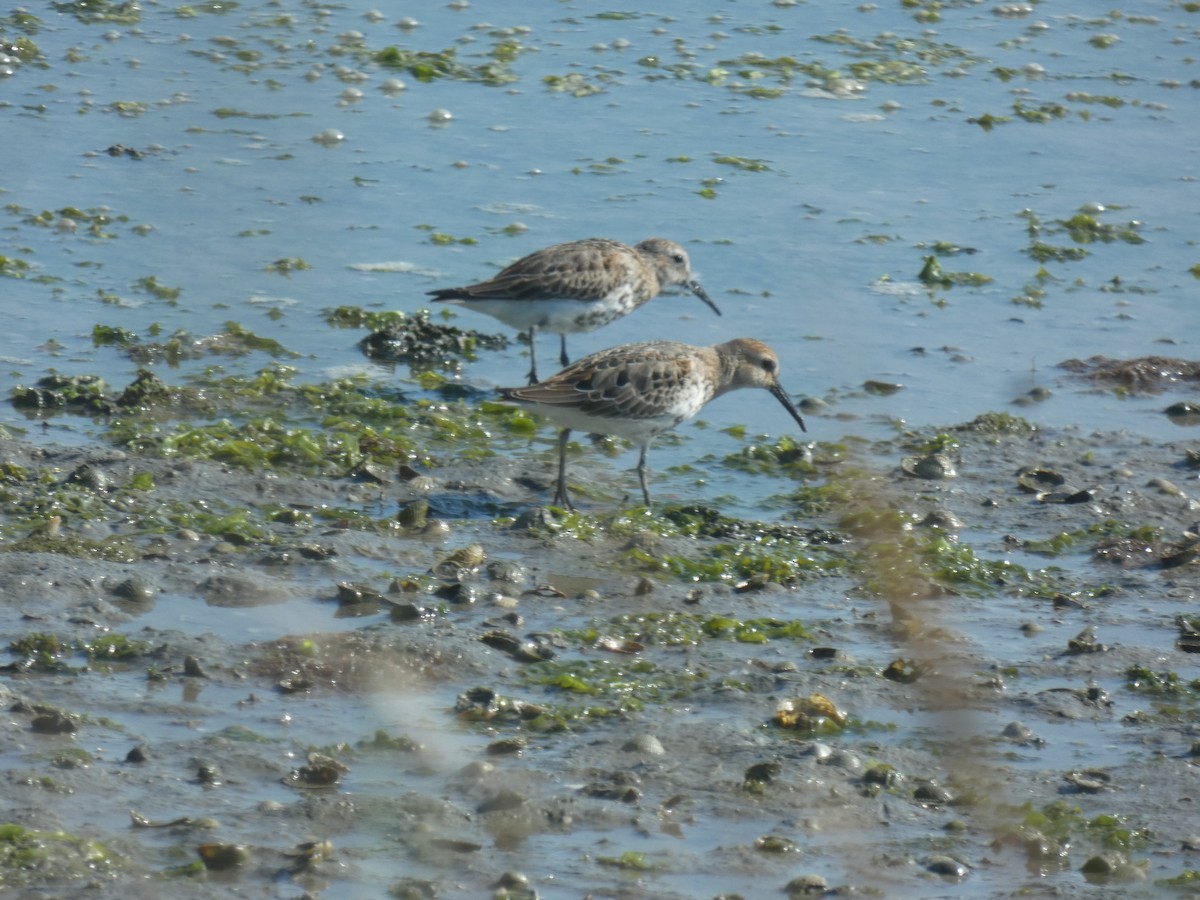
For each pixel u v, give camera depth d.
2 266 20.14
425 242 21.81
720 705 11.29
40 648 11.38
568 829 9.62
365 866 9.12
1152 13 33.69
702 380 15.73
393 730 10.69
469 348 19.30
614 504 15.41
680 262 19.83
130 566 12.88
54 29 29.78
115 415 16.48
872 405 18.05
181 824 9.37
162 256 20.92
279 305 19.86
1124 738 11.10
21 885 8.66
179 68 27.92
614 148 25.48
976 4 34.00
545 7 32.75
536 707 10.98
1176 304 21.06
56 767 9.88
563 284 18.48
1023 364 19.23
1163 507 15.66
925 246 22.44
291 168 23.97
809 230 22.72
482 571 13.23
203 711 10.80
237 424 16.55
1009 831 9.73
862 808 10.02
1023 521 15.33
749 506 15.56
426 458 15.94
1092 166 25.61
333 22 31.08
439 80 28.09
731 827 9.74
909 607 13.11
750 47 30.64
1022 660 12.27
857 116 27.36
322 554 13.37
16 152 23.92
